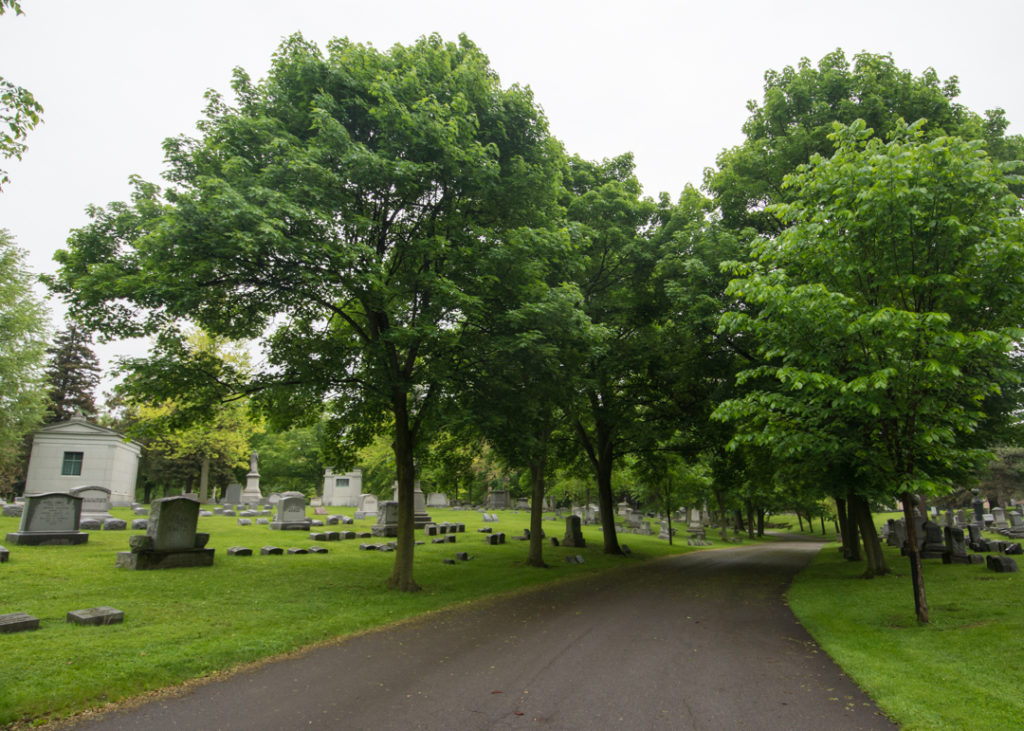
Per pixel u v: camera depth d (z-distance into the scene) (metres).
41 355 33.53
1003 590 12.39
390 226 12.99
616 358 19.58
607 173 23.33
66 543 16.62
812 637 9.17
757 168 18.28
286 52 12.52
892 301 9.20
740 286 9.84
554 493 47.28
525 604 11.99
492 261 12.44
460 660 7.68
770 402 9.83
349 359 13.57
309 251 10.28
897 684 6.49
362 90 12.34
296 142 11.36
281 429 15.33
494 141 13.58
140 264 10.67
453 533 25.69
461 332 13.18
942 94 17.41
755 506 49.66
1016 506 50.19
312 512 34.56
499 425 13.21
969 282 8.86
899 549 25.25
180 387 12.59
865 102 17.09
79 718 5.54
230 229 9.38
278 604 10.56
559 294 12.63
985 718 5.45
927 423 9.23
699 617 10.83
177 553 14.18
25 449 42.22
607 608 11.68
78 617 8.51
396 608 10.82
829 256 9.55
